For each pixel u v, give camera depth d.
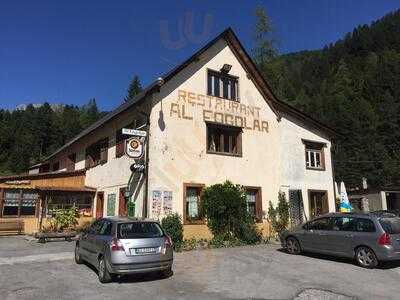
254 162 20.95
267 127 22.05
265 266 12.66
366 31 117.75
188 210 18.19
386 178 55.75
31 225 23.08
